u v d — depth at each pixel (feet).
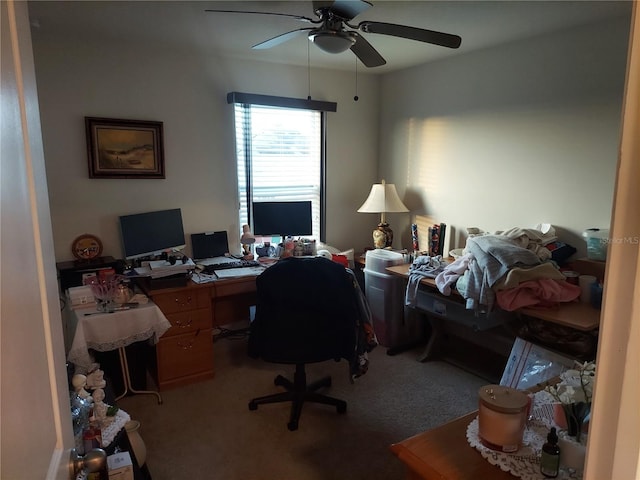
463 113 11.61
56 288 2.76
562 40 9.33
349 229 14.42
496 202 11.02
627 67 1.59
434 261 10.68
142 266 9.95
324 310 7.86
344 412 8.70
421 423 8.38
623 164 1.62
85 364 8.02
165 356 9.57
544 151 9.88
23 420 1.87
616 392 1.73
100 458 2.77
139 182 10.88
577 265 9.04
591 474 1.85
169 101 11.03
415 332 11.81
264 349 8.03
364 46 7.94
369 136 14.33
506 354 11.05
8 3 2.05
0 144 1.77
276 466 7.20
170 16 8.52
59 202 10.03
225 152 11.96
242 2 7.87
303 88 12.92
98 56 10.05
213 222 12.03
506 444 3.51
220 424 8.35
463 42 10.26
